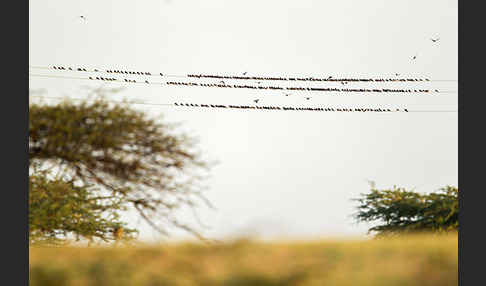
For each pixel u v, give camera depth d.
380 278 7.68
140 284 7.62
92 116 18.41
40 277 7.92
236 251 9.05
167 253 9.05
